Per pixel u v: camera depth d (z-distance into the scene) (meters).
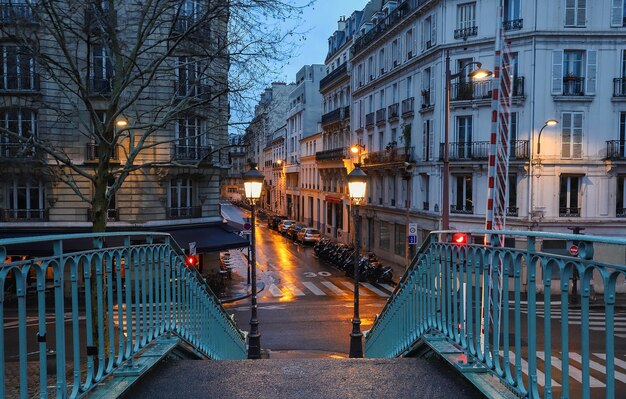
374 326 10.48
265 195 92.12
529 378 3.38
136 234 4.85
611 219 24.69
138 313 4.82
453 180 27.69
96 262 4.13
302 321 19.08
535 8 24.58
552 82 24.64
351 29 48.22
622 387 9.62
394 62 34.62
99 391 4.02
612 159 24.33
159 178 24.27
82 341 14.19
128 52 16.30
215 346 8.35
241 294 24.42
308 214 60.09
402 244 33.28
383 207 35.84
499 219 9.37
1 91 21.16
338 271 31.45
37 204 24.03
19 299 3.03
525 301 11.51
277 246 43.84
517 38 25.11
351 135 43.16
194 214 26.27
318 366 4.98
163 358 5.19
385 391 4.28
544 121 24.75
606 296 2.50
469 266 4.57
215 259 27.81
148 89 22.03
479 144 26.44
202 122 25.66
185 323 6.33
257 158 99.94
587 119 24.70
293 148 69.06
